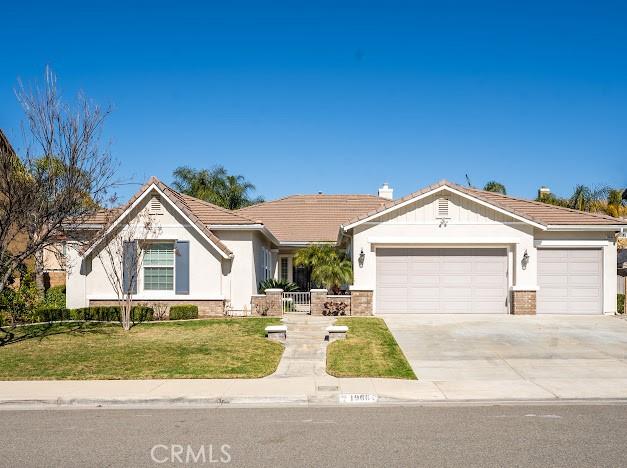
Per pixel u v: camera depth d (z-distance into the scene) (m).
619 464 6.88
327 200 35.69
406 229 21.81
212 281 21.52
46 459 7.23
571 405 10.14
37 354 14.38
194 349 14.94
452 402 10.44
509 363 13.67
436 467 6.80
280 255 32.38
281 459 7.15
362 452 7.40
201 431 8.51
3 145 15.89
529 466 6.82
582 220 22.30
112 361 13.62
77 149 15.03
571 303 21.97
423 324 19.23
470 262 22.00
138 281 21.45
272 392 10.88
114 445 7.80
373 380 11.93
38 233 15.51
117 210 20.88
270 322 19.38
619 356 14.42
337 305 21.64
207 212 22.67
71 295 21.27
